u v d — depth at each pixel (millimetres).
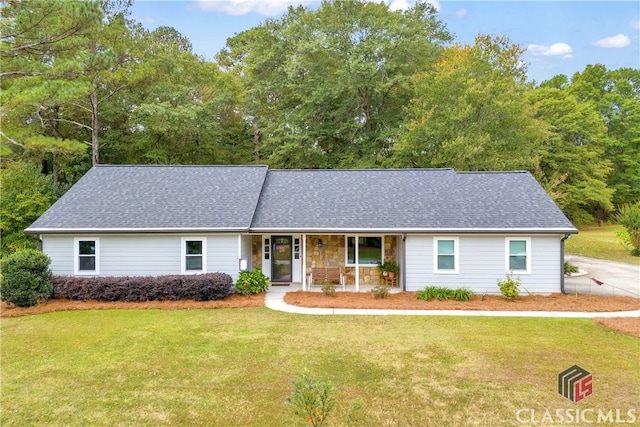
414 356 8758
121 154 30062
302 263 16484
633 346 9375
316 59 29469
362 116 30891
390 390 7133
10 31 13227
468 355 8820
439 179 18359
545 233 14664
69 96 12188
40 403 6734
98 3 13641
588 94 45219
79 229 14617
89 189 17047
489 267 15008
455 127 24266
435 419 6168
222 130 32000
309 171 19672
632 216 24875
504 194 16797
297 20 31188
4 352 9102
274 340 9844
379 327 10930
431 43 31031
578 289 15898
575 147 37562
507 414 6316
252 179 18234
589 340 9812
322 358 8633
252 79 31984
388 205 16500
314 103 29078
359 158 29672
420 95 26375
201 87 30781
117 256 15047
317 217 15828
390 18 28812
